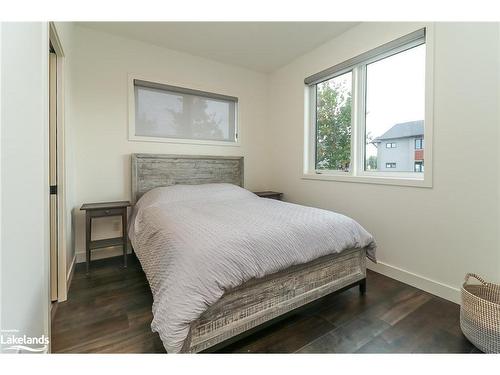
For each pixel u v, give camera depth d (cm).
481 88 166
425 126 196
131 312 171
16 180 85
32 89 105
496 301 157
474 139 170
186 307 108
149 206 232
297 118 330
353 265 190
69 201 220
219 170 333
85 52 257
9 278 78
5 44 76
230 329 129
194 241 132
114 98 273
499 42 158
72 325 155
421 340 144
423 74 209
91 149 263
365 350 135
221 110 342
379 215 235
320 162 315
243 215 189
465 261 178
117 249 282
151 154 286
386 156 239
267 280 142
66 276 193
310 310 175
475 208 171
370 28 237
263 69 362
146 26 255
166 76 300
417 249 206
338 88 287
